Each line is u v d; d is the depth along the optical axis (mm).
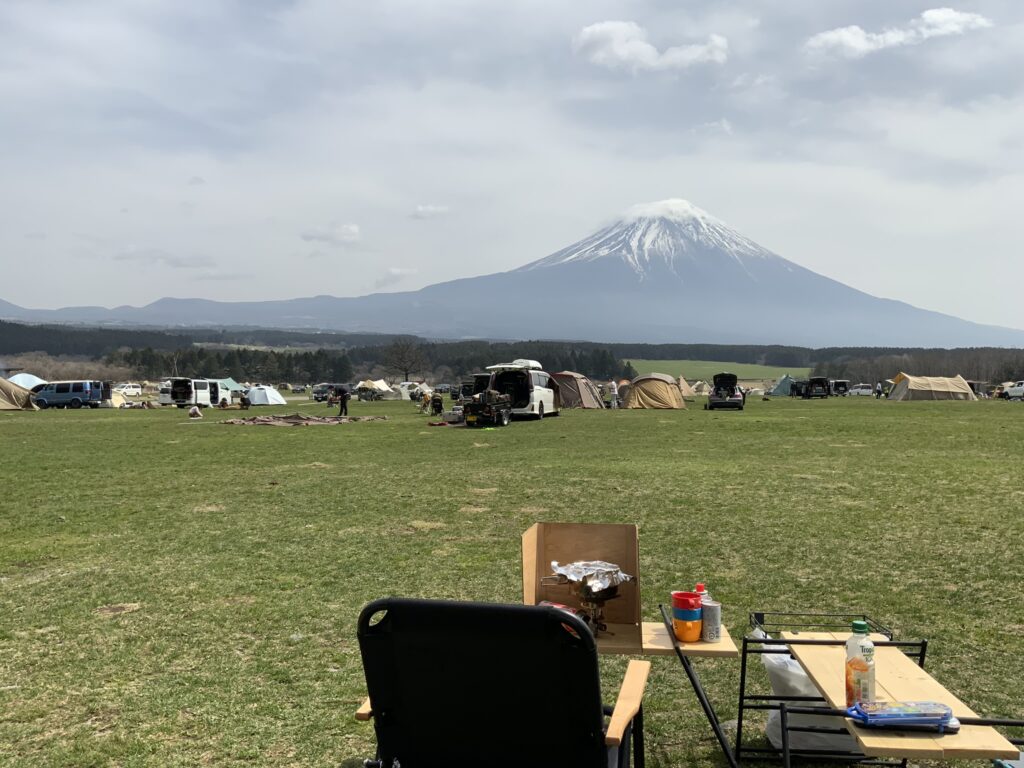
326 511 11086
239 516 10805
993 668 5125
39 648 5684
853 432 24297
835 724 4098
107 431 28562
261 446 21688
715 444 20438
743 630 5883
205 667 5281
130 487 13711
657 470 14977
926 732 3096
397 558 8242
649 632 4281
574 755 2930
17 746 4215
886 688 3494
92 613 6504
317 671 5191
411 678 2992
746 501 11406
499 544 8836
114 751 4141
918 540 8781
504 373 32750
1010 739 3908
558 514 10586
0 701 4773
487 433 25625
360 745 4180
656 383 45219
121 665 5332
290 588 7168
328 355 165750
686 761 4098
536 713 2898
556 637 2768
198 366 154125
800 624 6004
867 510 10594
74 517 10922
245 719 4496
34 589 7277
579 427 27953
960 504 10953
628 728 3436
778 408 44031
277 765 3984
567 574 4215
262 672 5184
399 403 61281
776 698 4105
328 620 6242
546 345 181625
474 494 12367
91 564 8195
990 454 17500
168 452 20109
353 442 22750
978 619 6098
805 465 15602
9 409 48469
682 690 4973
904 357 136625
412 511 10969
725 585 7109
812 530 9352
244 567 7961
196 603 6738
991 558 7938
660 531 9430
